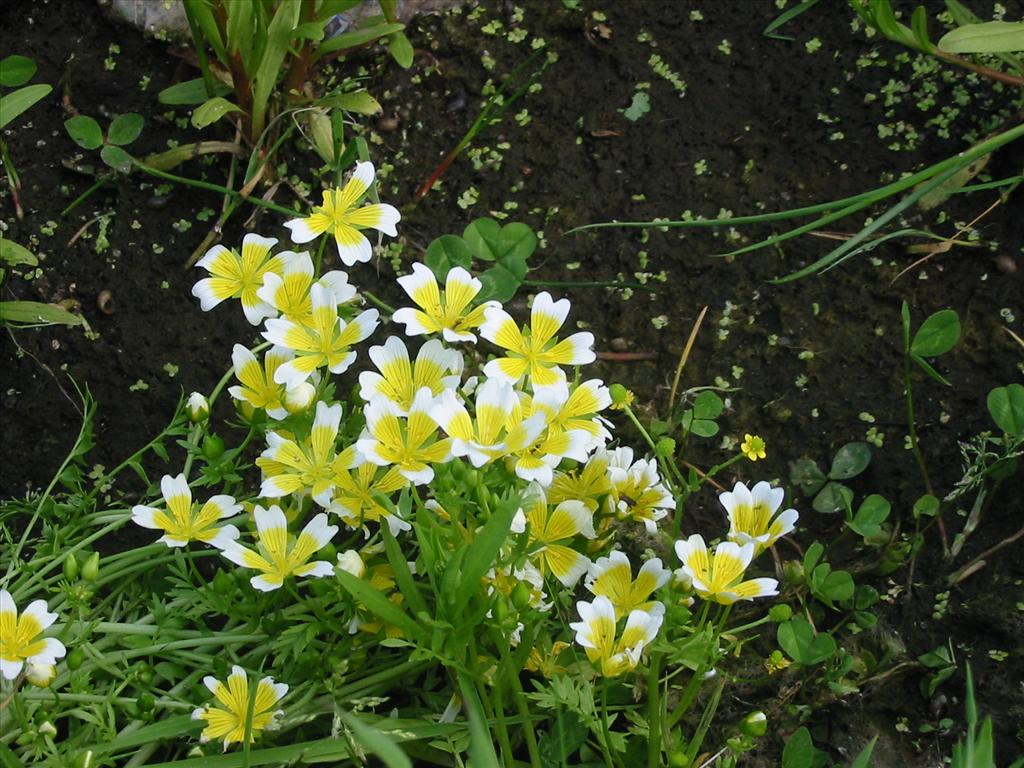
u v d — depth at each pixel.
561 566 0.31
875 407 0.40
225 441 0.40
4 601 0.29
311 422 0.31
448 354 0.31
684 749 0.33
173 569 0.34
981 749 0.28
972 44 0.38
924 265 0.41
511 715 0.34
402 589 0.30
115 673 0.32
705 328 0.41
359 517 0.31
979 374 0.39
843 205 0.40
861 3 0.41
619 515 0.33
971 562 0.37
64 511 0.36
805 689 0.36
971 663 0.36
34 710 0.32
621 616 0.31
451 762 0.34
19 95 0.38
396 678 0.34
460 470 0.29
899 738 0.36
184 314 0.41
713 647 0.30
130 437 0.40
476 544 0.28
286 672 0.33
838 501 0.39
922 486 0.38
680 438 0.40
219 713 0.30
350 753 0.31
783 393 0.40
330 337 0.31
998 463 0.37
